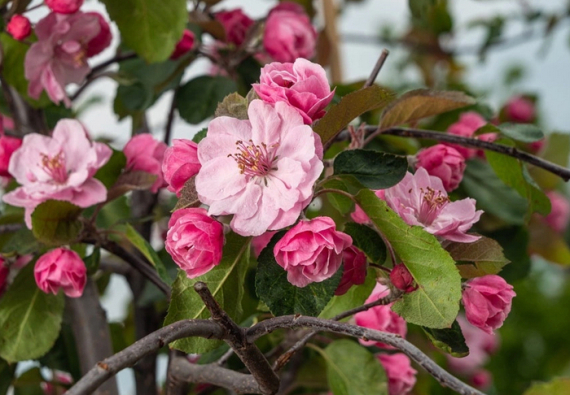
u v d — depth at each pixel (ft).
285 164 1.82
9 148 2.29
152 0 2.41
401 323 2.14
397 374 2.35
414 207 1.95
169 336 1.71
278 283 1.83
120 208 2.56
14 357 2.24
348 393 2.30
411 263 1.83
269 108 1.83
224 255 1.89
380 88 1.86
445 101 2.15
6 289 2.35
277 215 1.80
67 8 2.33
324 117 1.89
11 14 2.41
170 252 1.81
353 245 1.89
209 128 1.86
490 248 1.90
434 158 2.18
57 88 2.42
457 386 1.67
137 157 2.32
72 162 2.26
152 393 2.49
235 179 1.83
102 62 2.58
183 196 1.84
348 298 2.07
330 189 1.88
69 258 2.17
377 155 1.89
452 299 1.80
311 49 2.58
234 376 2.05
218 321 1.77
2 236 2.47
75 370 2.53
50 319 2.28
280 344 2.32
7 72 2.56
